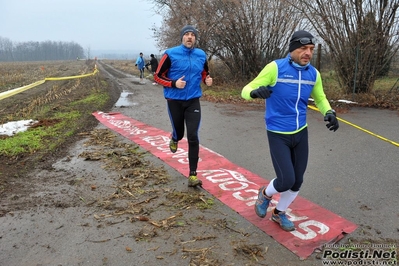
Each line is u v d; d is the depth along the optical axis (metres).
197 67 4.28
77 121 8.41
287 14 13.85
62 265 2.84
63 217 3.66
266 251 3.01
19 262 2.89
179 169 5.02
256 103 11.46
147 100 12.60
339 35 11.16
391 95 11.09
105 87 16.70
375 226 3.39
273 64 3.03
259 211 3.45
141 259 2.92
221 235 3.28
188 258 2.93
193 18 15.70
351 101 10.68
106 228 3.43
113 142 6.57
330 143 6.30
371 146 6.04
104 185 4.50
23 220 3.60
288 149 3.15
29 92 15.77
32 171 5.06
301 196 4.09
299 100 3.09
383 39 10.66
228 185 4.44
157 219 3.59
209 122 8.45
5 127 7.66
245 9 14.46
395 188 4.27
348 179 4.58
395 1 10.15
